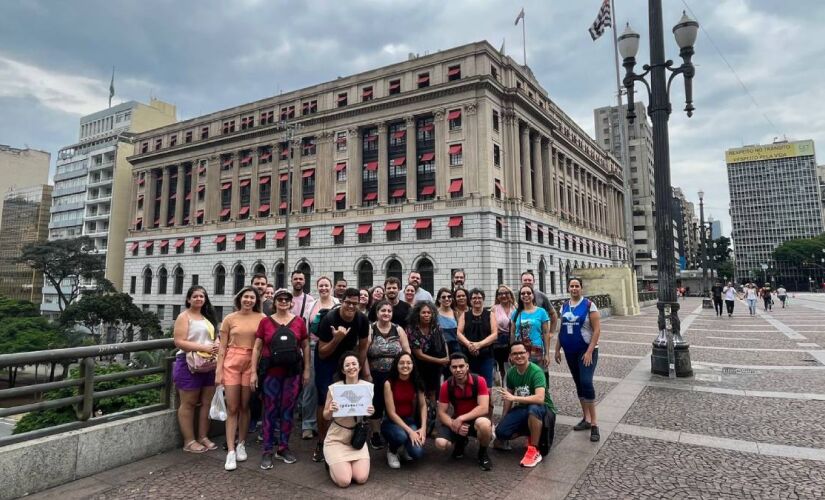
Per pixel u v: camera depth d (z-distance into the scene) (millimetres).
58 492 5055
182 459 6137
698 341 16859
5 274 99750
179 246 60125
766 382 9852
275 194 52875
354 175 47812
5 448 4852
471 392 5992
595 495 4883
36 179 110312
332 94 50812
